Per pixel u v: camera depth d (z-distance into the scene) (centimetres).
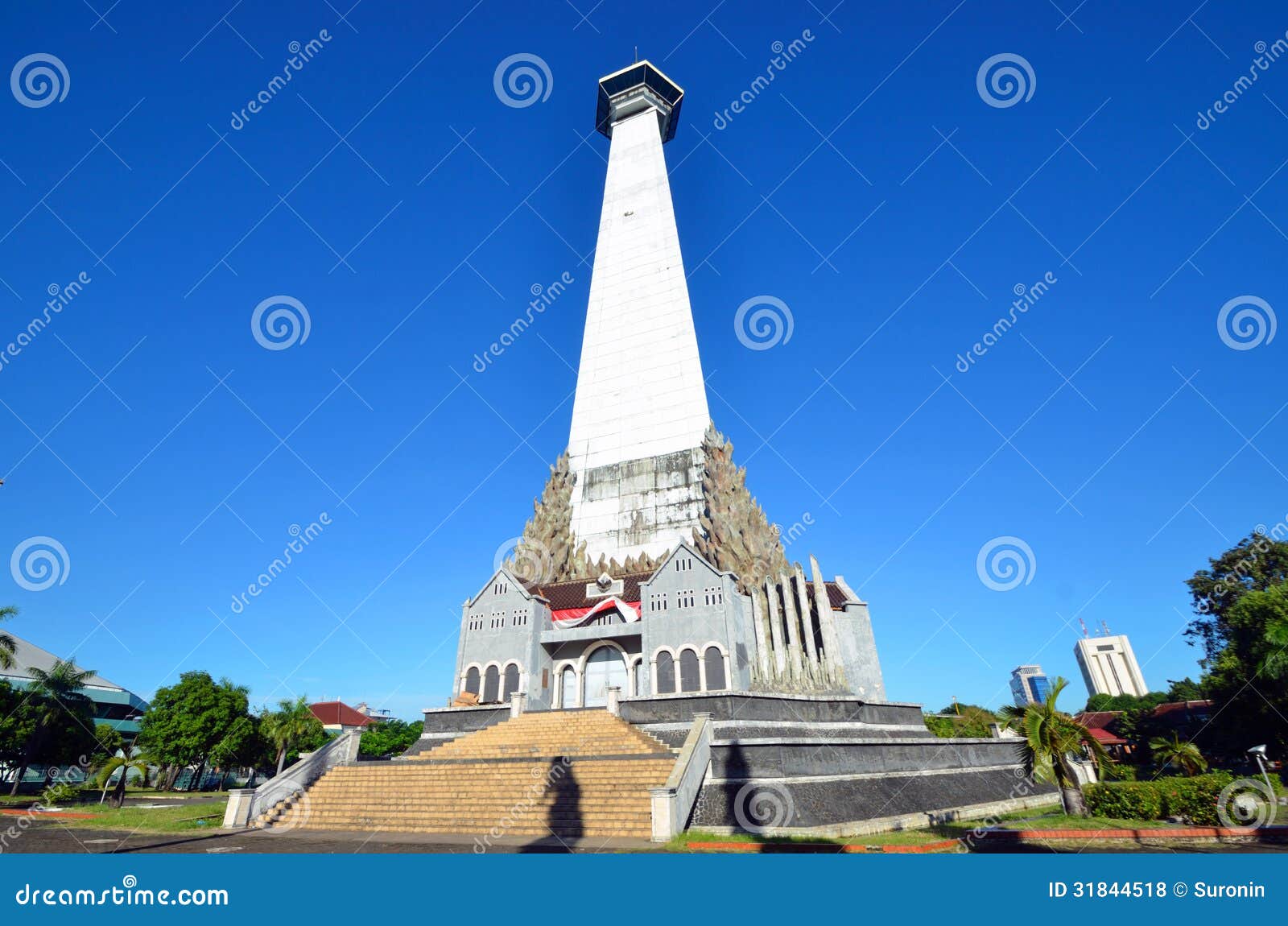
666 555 4731
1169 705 6912
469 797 2531
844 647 4459
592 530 5072
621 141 7644
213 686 6825
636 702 3266
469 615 4272
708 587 3894
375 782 2798
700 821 2277
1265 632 4169
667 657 3822
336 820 2564
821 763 2775
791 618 4097
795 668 3872
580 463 5412
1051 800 3900
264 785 2720
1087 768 4234
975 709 6122
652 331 5769
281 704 6894
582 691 4134
